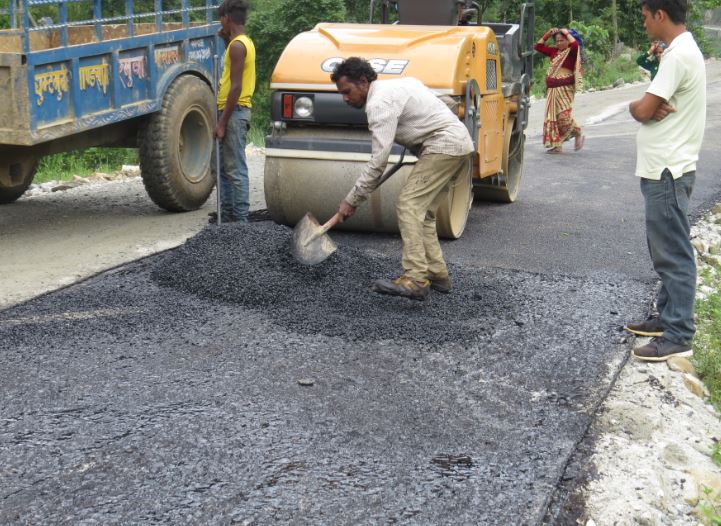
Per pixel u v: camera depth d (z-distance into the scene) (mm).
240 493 3355
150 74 7719
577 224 7996
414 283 5391
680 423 4297
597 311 5582
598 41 30391
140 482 3418
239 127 7180
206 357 4633
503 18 29953
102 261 6508
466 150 5328
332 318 5203
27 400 4090
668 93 4531
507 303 5645
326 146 6859
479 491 3426
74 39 8359
